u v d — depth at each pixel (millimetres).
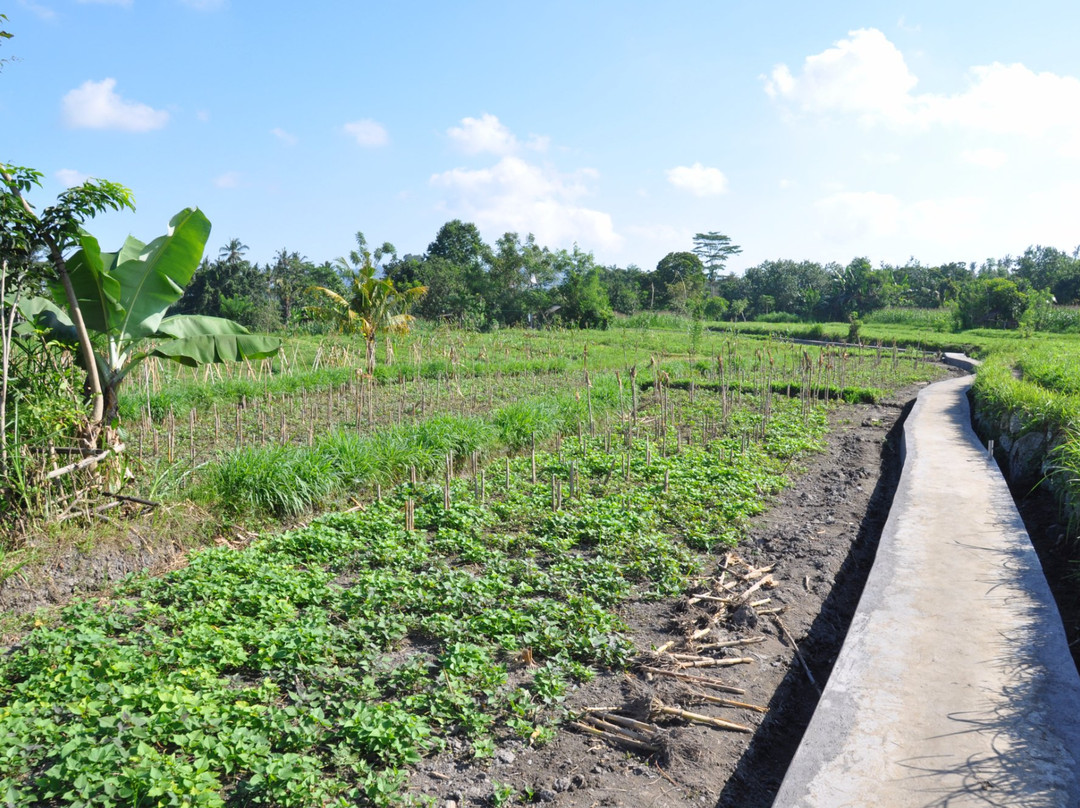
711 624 7000
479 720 5195
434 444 12984
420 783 4691
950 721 4668
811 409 19203
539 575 7848
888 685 5113
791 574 8328
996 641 5684
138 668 5605
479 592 7258
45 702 5188
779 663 6422
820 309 72000
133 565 8328
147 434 13453
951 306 58844
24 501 8000
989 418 14953
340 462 11359
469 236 72188
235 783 4582
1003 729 4555
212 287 66375
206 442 13609
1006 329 47375
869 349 37969
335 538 8844
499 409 15922
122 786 4199
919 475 11023
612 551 8672
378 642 6391
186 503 9406
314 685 5594
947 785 4074
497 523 9898
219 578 7453
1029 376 17672
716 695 5875
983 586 6746
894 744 4453
